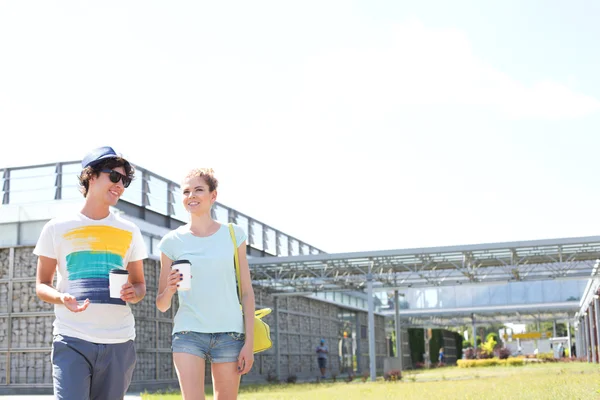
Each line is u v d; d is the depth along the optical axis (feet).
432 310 179.83
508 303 177.58
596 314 113.70
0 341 64.49
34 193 68.74
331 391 58.70
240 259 15.88
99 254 14.67
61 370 13.99
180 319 15.43
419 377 92.63
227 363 15.40
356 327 140.97
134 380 67.82
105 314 14.42
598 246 87.81
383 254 89.51
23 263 65.51
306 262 95.25
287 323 106.83
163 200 79.71
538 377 65.77
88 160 15.06
